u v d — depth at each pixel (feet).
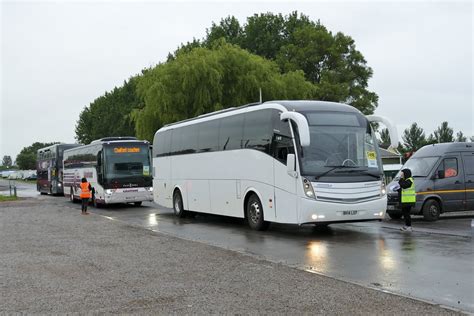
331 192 44.32
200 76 125.49
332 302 22.80
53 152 149.89
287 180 46.06
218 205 58.85
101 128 270.26
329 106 48.03
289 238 46.19
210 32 216.13
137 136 129.90
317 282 26.94
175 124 71.97
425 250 37.01
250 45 204.23
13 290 26.91
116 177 88.89
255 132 51.34
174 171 70.44
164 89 124.47
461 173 59.57
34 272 31.68
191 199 65.67
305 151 44.91
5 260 36.29
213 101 127.24
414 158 62.75
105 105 283.18
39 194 168.76
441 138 198.80
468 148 60.59
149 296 24.86
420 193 57.57
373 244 40.86
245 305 22.75
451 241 41.34
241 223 61.46
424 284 26.55
